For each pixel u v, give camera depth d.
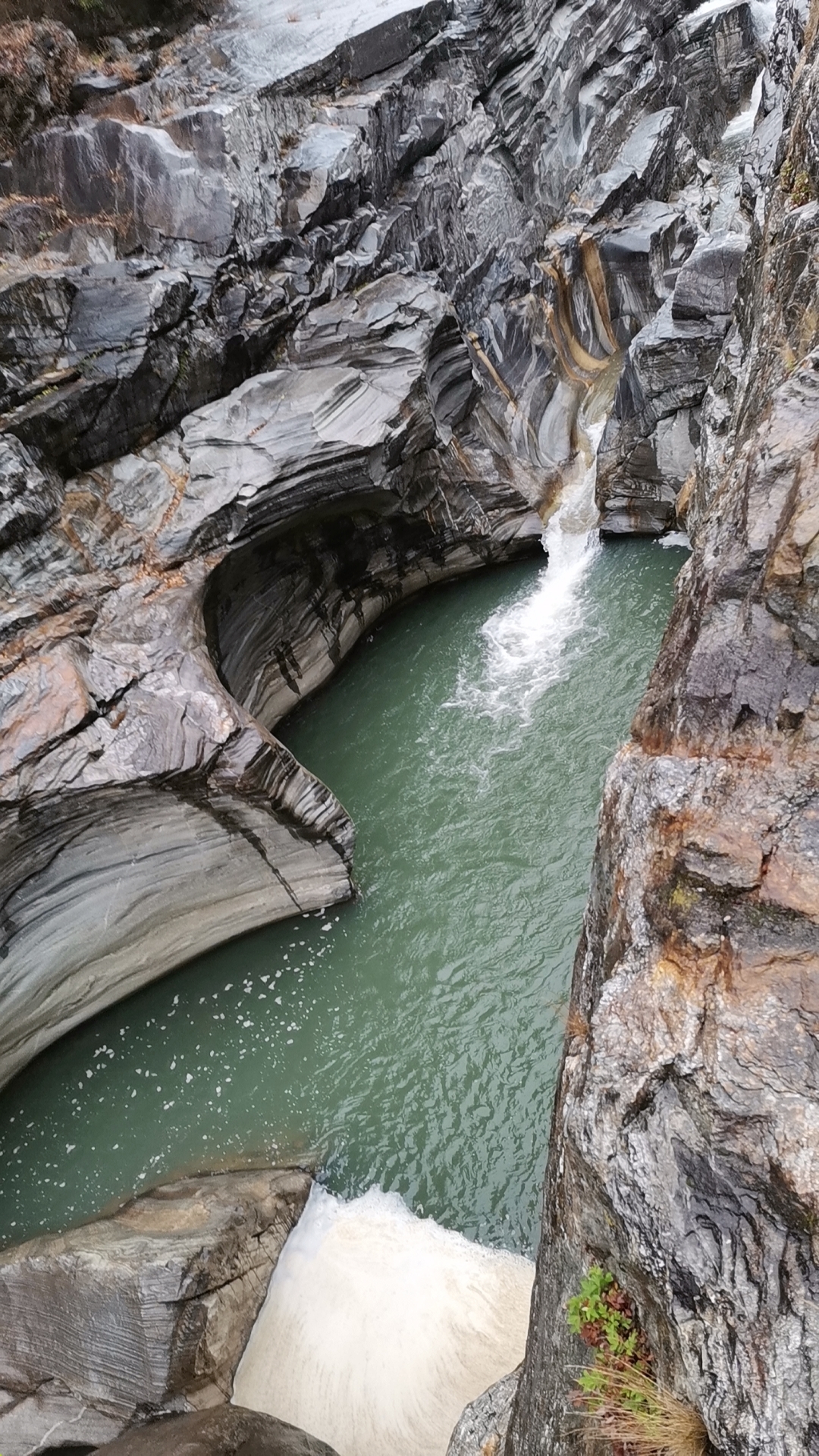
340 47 17.81
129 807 11.87
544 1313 5.57
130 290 14.36
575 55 23.17
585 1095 4.80
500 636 17.78
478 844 13.91
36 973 12.03
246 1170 11.05
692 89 28.19
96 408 13.93
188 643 13.09
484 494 18.62
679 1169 4.40
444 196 19.20
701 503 13.04
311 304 16.64
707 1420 3.96
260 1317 9.89
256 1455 7.86
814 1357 3.80
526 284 21.19
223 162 15.54
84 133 15.57
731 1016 4.58
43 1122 11.97
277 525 14.96
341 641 17.88
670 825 5.28
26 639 12.48
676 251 22.45
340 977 12.78
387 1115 11.25
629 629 16.88
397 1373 9.25
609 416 18.38
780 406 5.93
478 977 12.27
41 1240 10.27
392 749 15.95
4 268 15.29
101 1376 8.81
